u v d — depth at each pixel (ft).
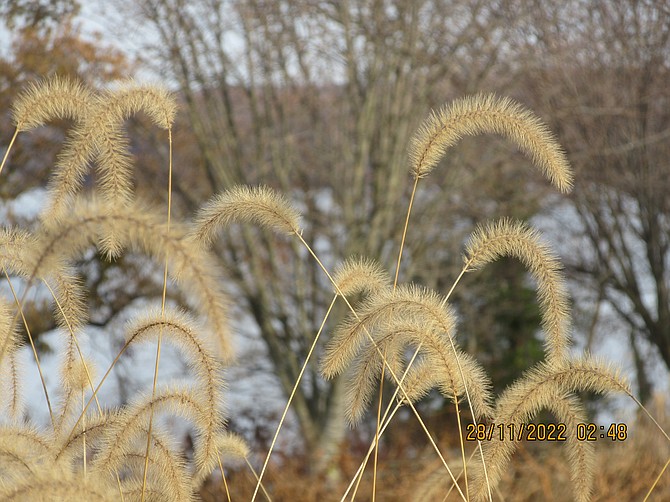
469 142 46.62
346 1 46.44
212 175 47.34
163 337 9.34
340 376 41.11
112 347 44.06
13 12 40.37
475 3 46.34
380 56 47.09
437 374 10.03
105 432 9.43
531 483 22.16
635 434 24.12
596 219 46.39
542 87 44.83
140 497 9.64
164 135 46.80
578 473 10.76
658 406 24.99
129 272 40.32
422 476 21.90
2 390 9.93
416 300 9.93
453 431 34.45
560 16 44.96
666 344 47.32
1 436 9.05
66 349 10.22
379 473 26.71
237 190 10.15
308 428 42.60
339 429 41.63
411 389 10.58
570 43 44.52
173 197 47.11
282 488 25.11
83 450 9.60
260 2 46.06
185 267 8.14
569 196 45.88
